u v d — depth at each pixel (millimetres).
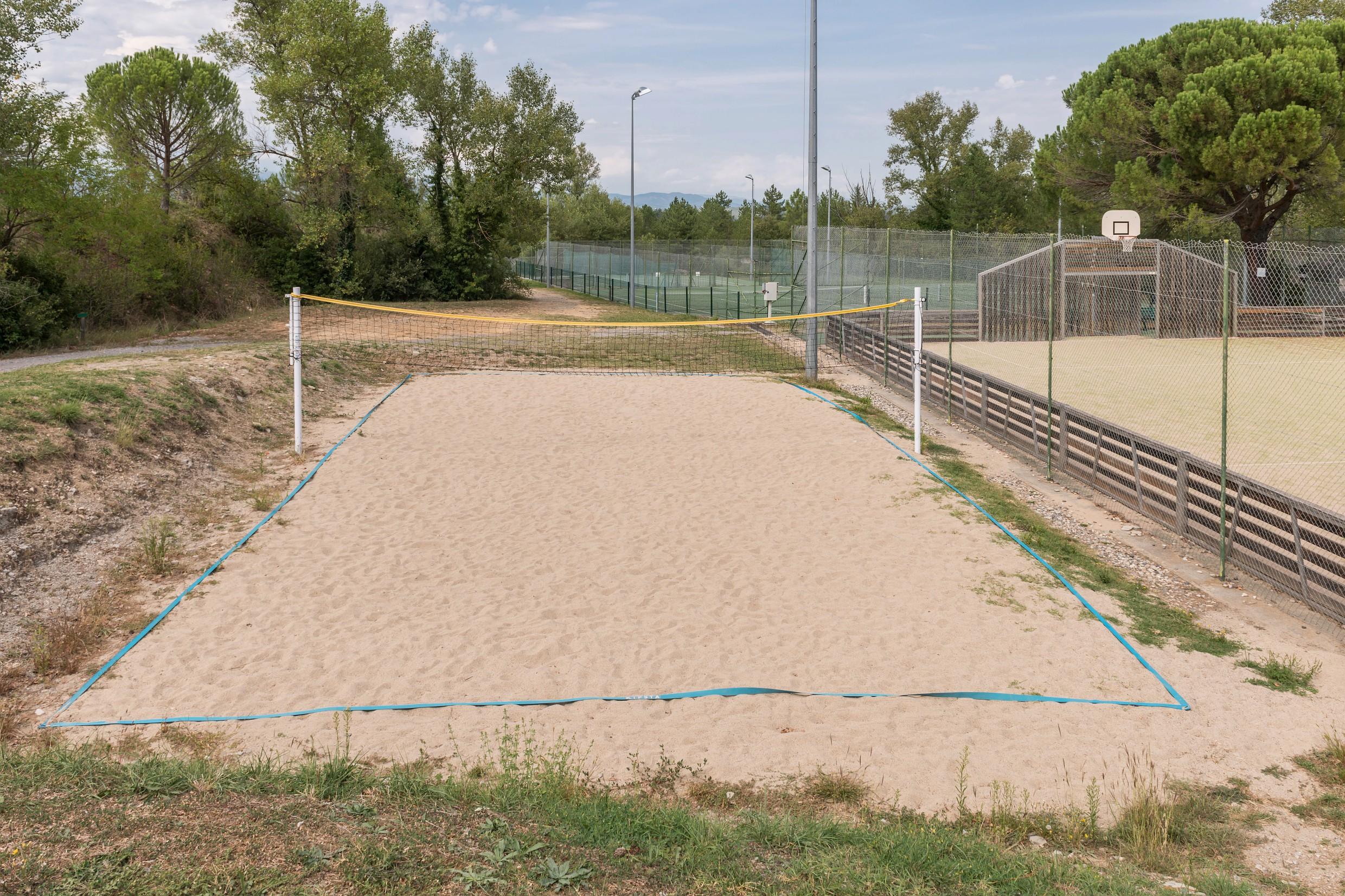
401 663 7473
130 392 12898
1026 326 27109
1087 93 33250
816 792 5785
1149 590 9625
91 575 8984
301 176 32219
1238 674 7738
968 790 5898
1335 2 39500
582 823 4816
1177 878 4961
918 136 65375
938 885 4465
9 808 4352
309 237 32406
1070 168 33531
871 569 9836
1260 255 27797
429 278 36969
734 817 5344
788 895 4172
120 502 10438
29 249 23000
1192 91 28438
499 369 20047
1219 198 30203
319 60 31828
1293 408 16547
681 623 8391
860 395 19000
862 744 6445
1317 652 8203
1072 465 13625
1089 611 8898
